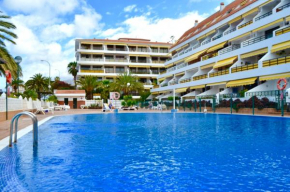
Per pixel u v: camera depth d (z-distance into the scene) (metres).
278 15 27.14
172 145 8.41
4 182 4.78
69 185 4.63
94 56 68.69
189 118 21.23
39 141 9.31
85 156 6.87
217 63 37.91
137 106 46.72
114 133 11.62
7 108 19.39
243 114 22.75
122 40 71.75
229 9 41.56
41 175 5.20
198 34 47.28
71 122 17.94
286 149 7.54
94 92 60.88
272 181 4.74
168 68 63.69
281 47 25.30
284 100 20.47
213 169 5.54
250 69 29.59
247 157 6.56
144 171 5.45
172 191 4.31
